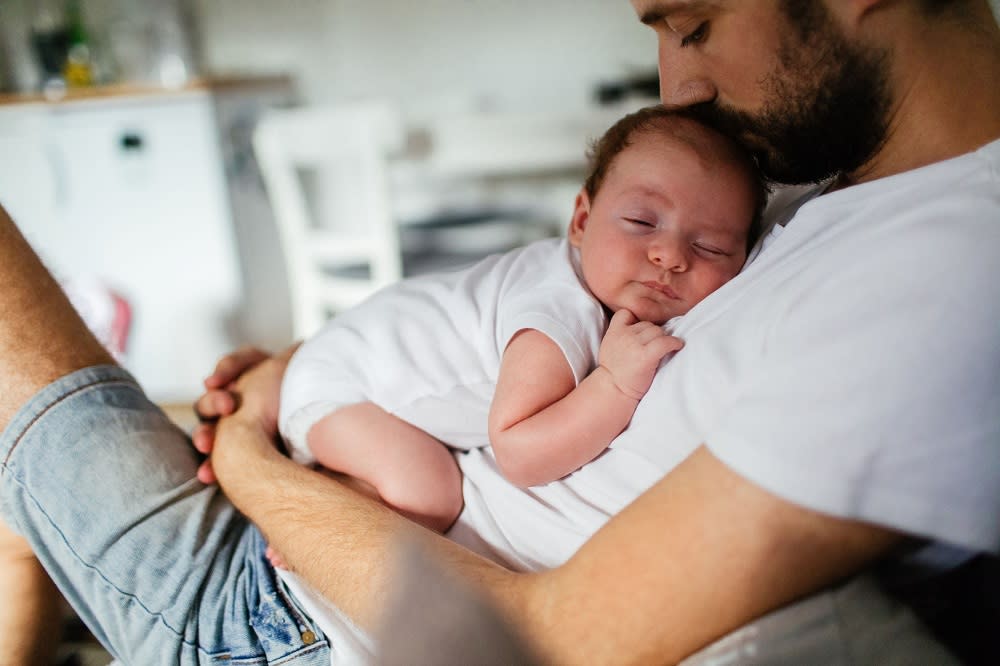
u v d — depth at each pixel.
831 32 0.61
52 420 0.81
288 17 3.87
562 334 0.75
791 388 0.52
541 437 0.71
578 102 4.03
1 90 3.26
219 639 0.77
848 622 0.54
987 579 0.60
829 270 0.57
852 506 0.49
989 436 0.48
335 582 0.69
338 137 2.57
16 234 0.85
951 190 0.55
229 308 2.96
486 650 0.57
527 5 3.93
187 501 0.84
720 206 0.81
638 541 0.54
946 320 0.49
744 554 0.51
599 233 0.83
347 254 2.74
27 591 0.90
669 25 0.70
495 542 0.76
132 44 3.37
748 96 0.70
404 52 4.02
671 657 0.54
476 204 3.29
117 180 2.75
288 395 0.94
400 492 0.82
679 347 0.68
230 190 2.88
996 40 0.60
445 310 0.90
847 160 0.68
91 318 2.16
